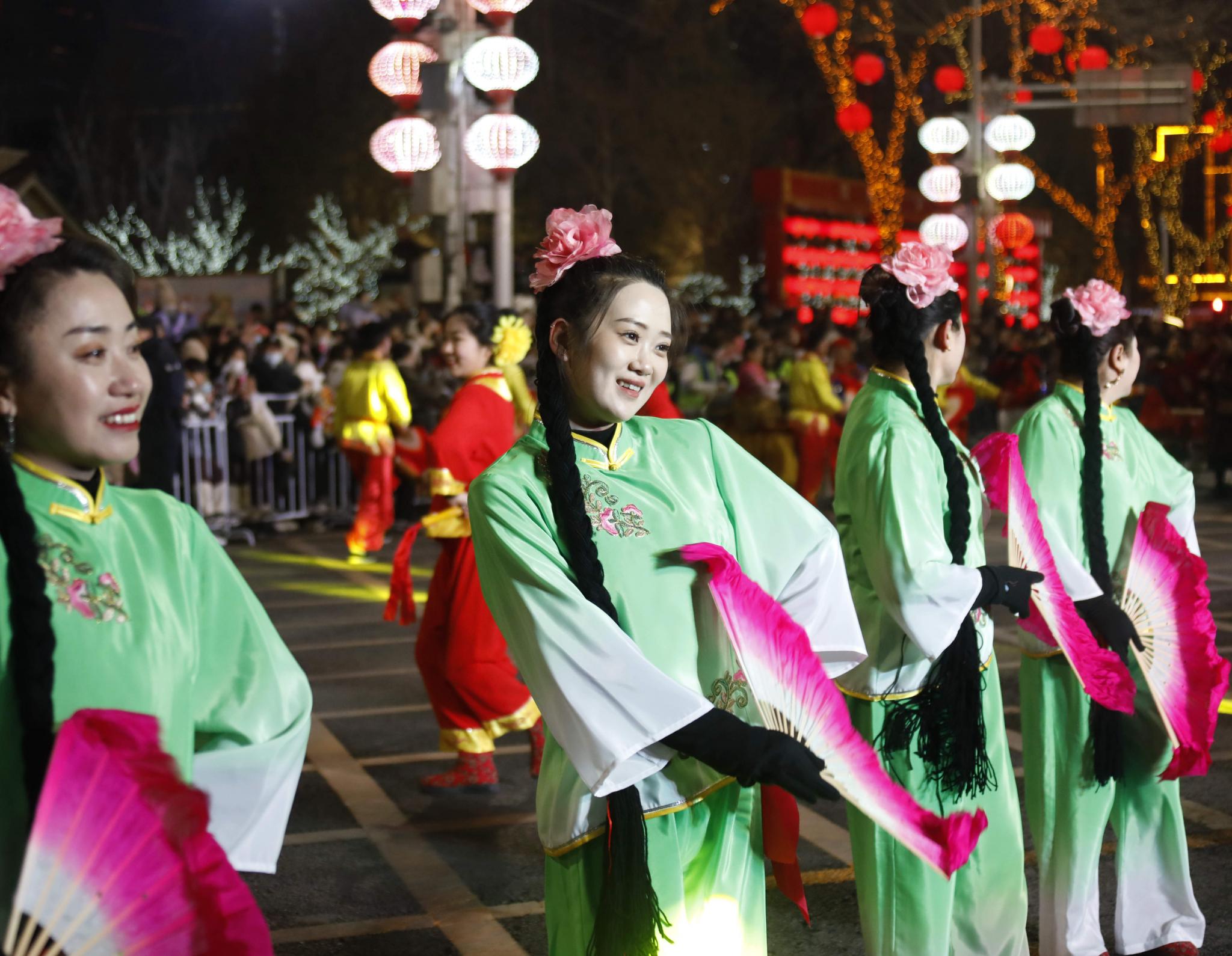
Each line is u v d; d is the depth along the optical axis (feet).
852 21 73.36
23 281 6.21
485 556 8.13
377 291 101.19
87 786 5.81
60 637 6.16
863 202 110.22
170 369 33.37
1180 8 63.67
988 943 10.45
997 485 11.00
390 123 35.40
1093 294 11.88
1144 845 12.09
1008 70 89.20
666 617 8.05
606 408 8.18
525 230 106.11
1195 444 52.08
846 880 14.08
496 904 13.66
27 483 6.36
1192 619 11.66
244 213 113.19
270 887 14.11
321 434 41.24
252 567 34.37
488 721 16.90
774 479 8.80
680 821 8.12
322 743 19.40
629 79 111.55
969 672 10.09
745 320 65.00
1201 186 128.26
